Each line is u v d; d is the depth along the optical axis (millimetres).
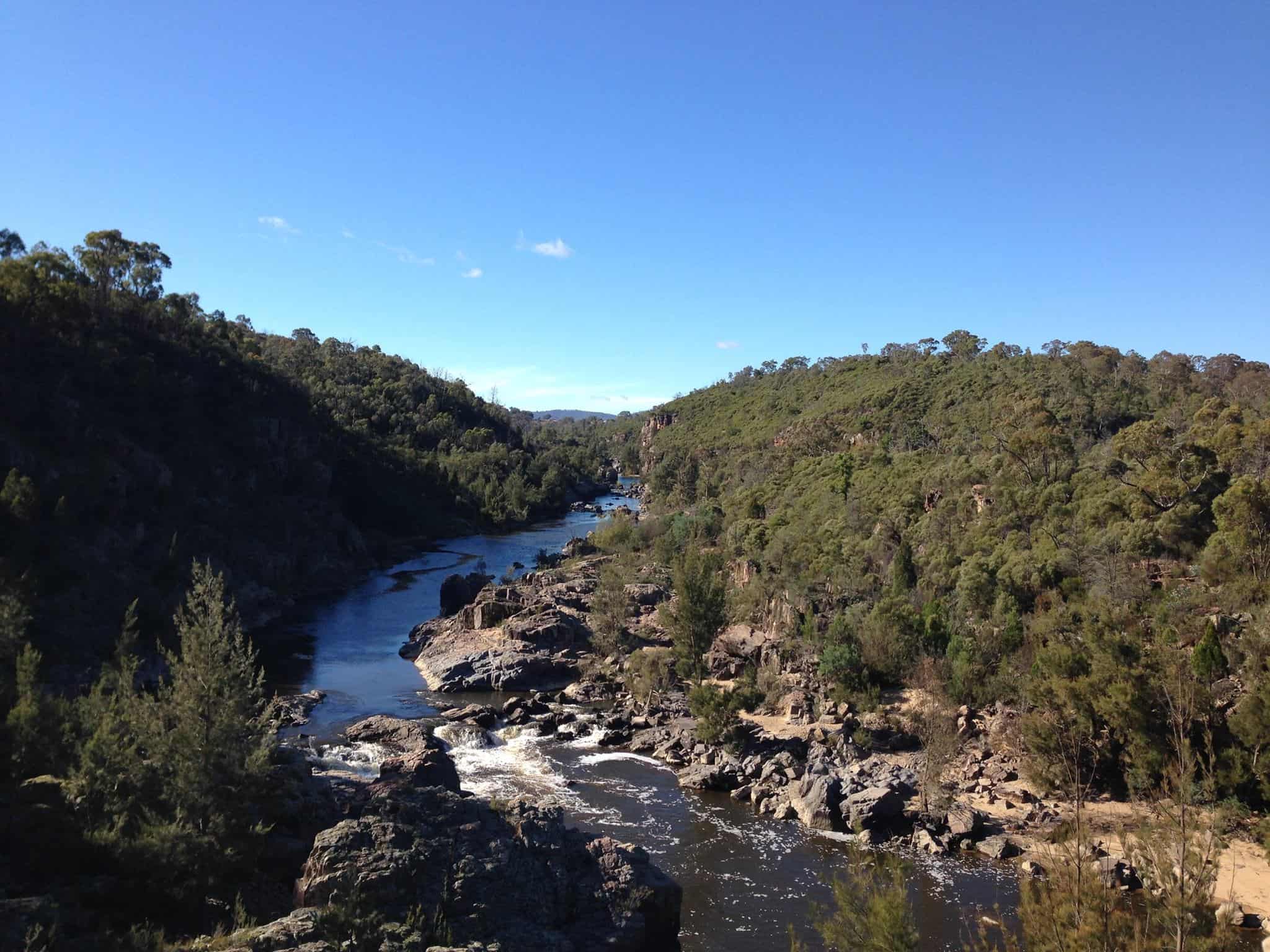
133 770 28953
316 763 51531
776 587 88375
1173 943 17953
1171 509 73438
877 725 56844
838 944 21578
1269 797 40094
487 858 30500
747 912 35656
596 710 68000
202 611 32656
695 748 56562
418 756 42719
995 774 49469
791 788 48750
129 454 100375
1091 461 97375
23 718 30859
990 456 108812
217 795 28047
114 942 21062
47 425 94500
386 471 182375
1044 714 47812
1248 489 65062
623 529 142125
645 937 32125
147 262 146375
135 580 83375
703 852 41719
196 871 26109
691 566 69625
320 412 177125
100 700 35656
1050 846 38344
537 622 83938
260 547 110750
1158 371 150375
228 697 29562
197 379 130250
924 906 35875
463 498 197375
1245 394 129125
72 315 113438
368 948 22734
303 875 28797
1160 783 42375
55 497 84125
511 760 55656
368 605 110438
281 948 22156
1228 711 44844
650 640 83750
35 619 66438
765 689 65750
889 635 65500
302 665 80500
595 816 46188
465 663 75375
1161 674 43781
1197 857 19250
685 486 199750
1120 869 33312
